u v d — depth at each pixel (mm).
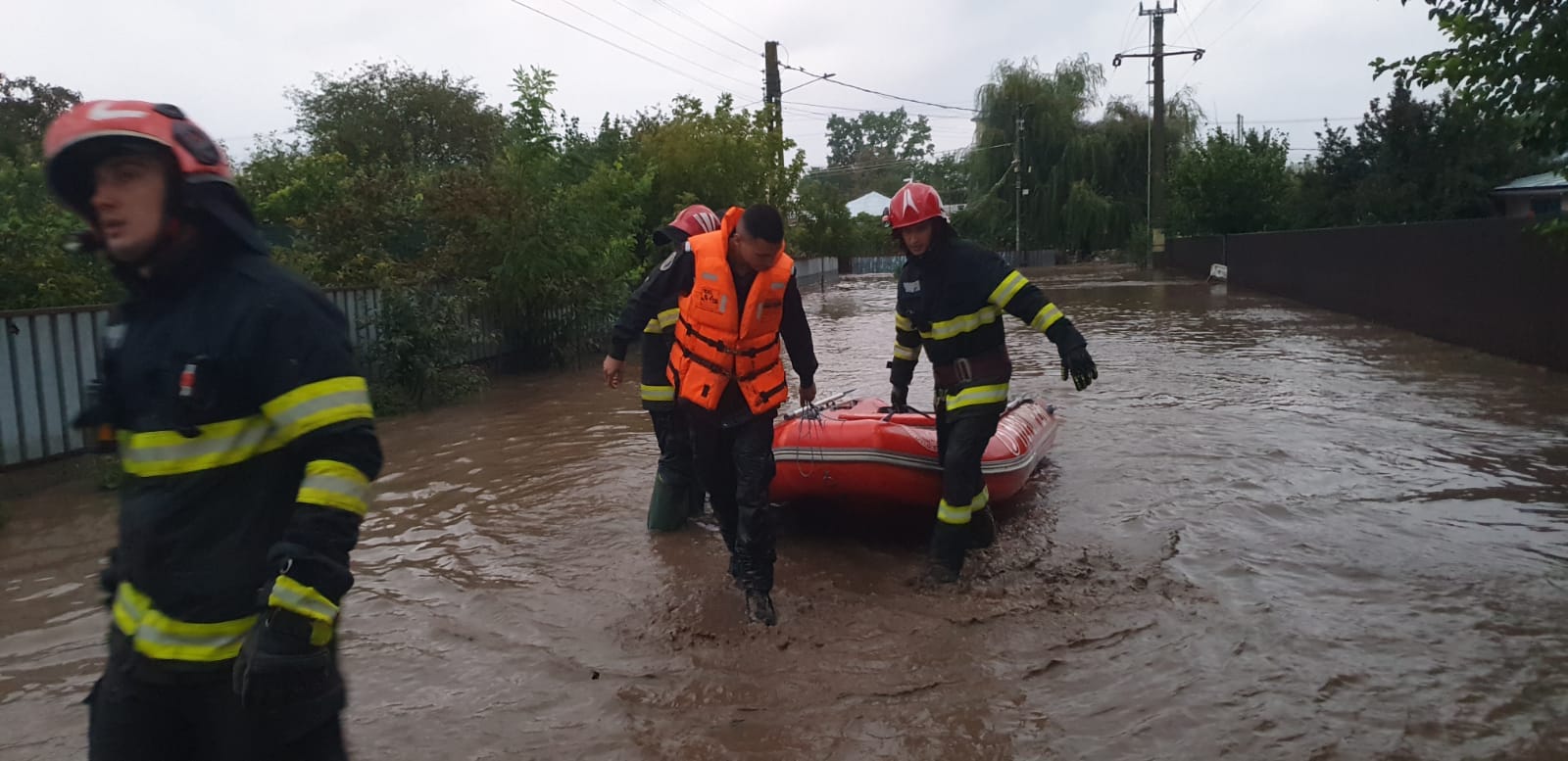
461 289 12742
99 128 1993
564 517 6262
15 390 7496
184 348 2021
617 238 15445
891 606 4648
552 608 4715
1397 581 4742
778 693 3809
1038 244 53344
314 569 1981
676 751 3404
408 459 8156
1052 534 5625
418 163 28453
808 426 5668
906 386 5691
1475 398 9430
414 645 4312
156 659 2068
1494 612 4348
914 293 5012
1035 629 4332
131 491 2127
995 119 53969
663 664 4086
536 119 13805
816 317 22547
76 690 3988
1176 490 6430
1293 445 7590
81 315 8023
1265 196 36250
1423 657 3938
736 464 4590
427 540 5859
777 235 4359
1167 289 29500
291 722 2109
